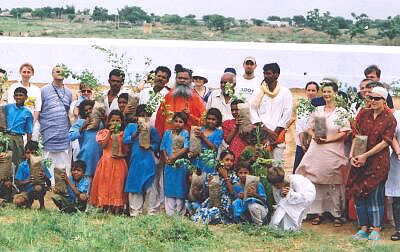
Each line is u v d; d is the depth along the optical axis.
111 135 11.48
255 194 10.84
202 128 11.63
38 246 9.23
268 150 11.30
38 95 13.04
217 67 24.86
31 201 11.46
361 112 10.94
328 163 11.41
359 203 10.84
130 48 24.81
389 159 10.71
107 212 11.32
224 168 11.20
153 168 11.52
